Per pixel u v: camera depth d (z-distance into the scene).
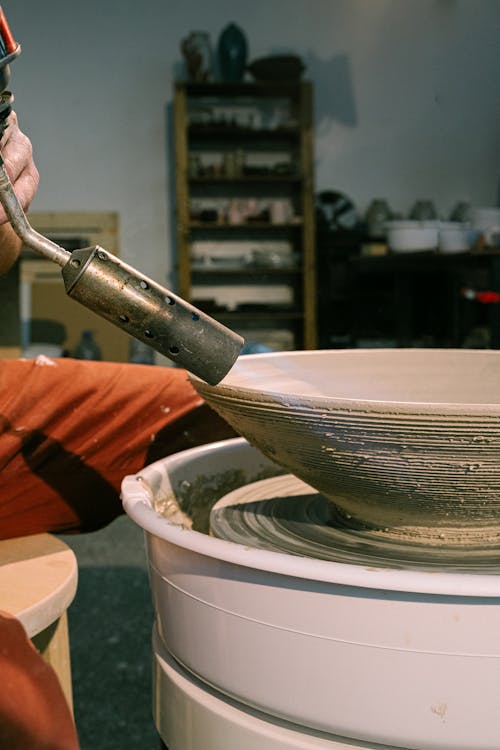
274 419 0.58
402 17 5.32
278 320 5.48
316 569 0.50
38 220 5.36
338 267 5.25
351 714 0.52
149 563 0.67
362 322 4.88
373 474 0.57
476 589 0.47
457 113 5.20
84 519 0.95
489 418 0.50
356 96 5.48
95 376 0.93
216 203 5.46
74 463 0.91
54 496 0.90
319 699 0.53
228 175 5.11
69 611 1.83
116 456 0.94
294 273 5.45
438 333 4.52
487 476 0.54
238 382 0.75
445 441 0.52
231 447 0.92
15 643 0.48
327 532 0.70
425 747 0.51
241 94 5.17
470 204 5.48
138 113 5.38
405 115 5.46
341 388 0.85
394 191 5.57
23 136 0.66
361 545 0.66
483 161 5.47
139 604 1.87
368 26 5.40
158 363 4.78
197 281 5.52
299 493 0.83
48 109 5.33
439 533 0.64
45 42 5.28
